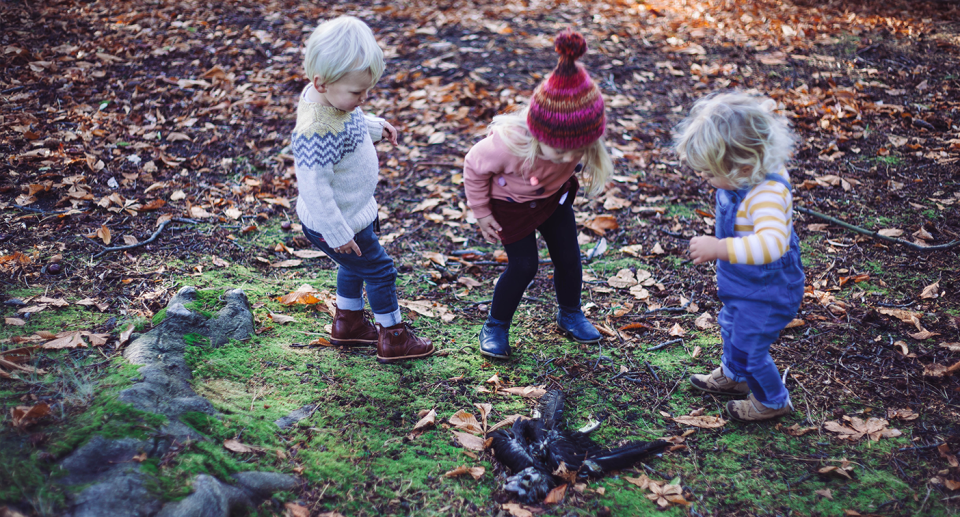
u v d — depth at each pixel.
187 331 2.85
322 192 2.39
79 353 2.61
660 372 3.00
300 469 2.28
